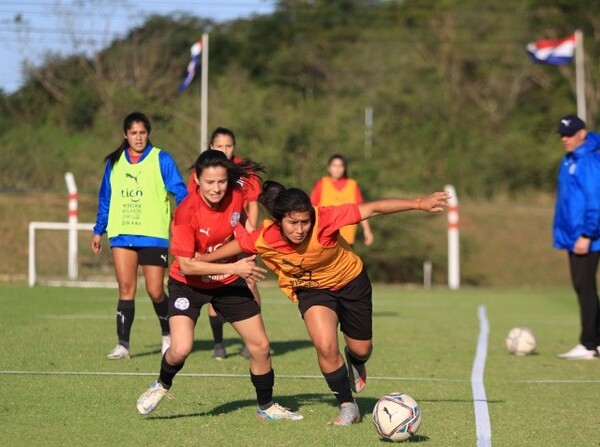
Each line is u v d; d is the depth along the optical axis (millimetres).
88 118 134500
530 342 42219
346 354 26609
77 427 23656
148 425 24141
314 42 177250
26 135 118062
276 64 171500
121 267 35562
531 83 182500
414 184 105812
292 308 63750
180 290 24359
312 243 23422
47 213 99062
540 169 145875
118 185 35281
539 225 122938
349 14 188250
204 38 88812
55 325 47250
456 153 143500
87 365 33812
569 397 30688
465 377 34625
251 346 24719
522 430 25031
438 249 105000
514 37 181500
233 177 23781
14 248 93938
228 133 34688
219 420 25062
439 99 165375
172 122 103250
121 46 143375
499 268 112625
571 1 178875
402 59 170250
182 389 29688
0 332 43406
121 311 35906
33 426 23609
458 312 65875
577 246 41125
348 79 169000
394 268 104562
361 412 26953
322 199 48594
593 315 41375
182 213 23734
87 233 88750
